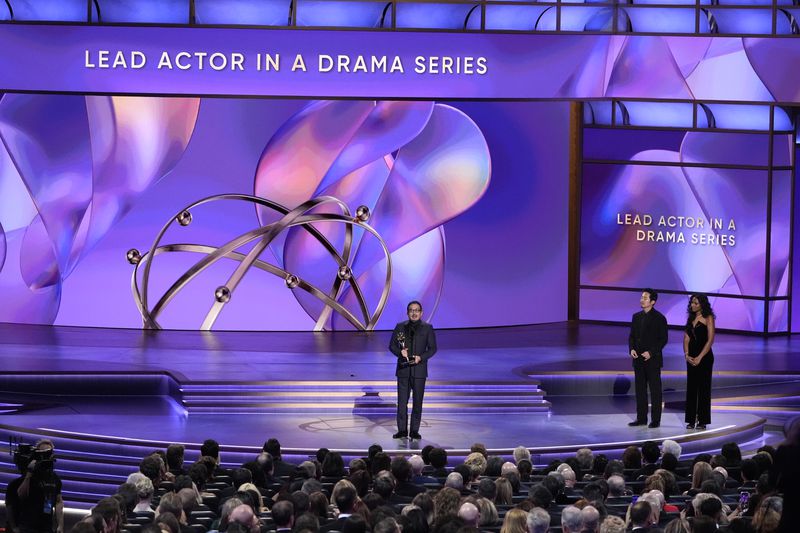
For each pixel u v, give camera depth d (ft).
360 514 59.88
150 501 70.79
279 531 59.52
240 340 158.92
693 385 118.11
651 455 88.22
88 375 130.93
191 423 117.39
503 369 138.31
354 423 119.14
